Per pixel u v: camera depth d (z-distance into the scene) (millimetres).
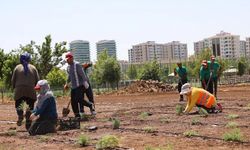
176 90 44812
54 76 63156
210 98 15586
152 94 37812
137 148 9195
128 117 15656
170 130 11625
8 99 49344
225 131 11016
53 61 57438
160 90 44750
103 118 15711
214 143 9445
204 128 11734
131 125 13164
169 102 23125
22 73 14719
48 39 56844
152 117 15164
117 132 11773
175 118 14469
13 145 10586
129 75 119688
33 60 55969
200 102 15586
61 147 9930
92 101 16422
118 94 44188
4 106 30234
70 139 10938
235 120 13250
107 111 19188
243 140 9562
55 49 57312
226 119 13594
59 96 43531
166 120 13898
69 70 15922
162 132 11289
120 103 25547
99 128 12727
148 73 83500
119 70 79062
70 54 15922
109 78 78000
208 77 20828
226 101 21250
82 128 12828
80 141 10070
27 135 12312
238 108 17047
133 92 44625
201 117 14414
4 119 18156
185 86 15727
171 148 8914
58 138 11258
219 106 15867
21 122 14453
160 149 8711
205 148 8914
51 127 12445
